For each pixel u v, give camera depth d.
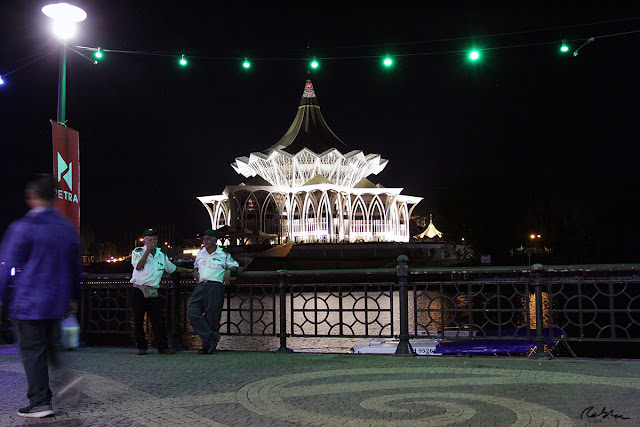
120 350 11.03
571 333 23.61
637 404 6.18
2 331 12.69
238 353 10.60
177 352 10.80
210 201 111.94
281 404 6.43
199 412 6.13
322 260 75.19
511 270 9.77
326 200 98.19
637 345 20.50
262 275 11.02
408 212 113.69
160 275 10.70
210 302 10.42
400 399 6.57
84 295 12.05
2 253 6.14
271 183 110.06
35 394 6.01
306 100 115.12
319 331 24.97
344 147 108.75
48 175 6.46
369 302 38.03
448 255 81.06
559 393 6.73
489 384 7.30
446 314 29.77
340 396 6.78
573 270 9.42
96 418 5.97
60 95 14.10
